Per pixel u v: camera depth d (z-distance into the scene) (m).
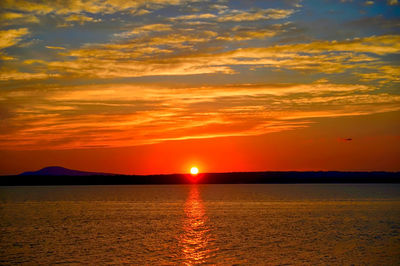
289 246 44.06
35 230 57.16
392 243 45.69
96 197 151.12
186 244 45.50
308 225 61.00
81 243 46.38
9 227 60.62
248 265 35.84
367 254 39.97
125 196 158.88
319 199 124.88
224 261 37.31
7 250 42.50
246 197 141.75
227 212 82.88
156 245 44.94
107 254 40.38
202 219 69.94
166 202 117.50
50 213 82.94
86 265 36.09
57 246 44.59
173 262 37.03
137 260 37.81
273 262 36.84
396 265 35.78
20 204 111.69
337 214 76.88
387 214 76.50
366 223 63.19
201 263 36.62
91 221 68.00
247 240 47.91
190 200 126.69
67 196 160.00
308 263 36.41
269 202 112.88
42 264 36.62
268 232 54.06
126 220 69.25
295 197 138.12
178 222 65.94
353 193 168.00
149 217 74.00
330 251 41.38
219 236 50.91
